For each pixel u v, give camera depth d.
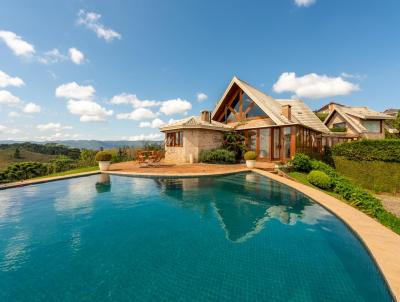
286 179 13.84
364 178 16.09
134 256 5.38
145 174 15.05
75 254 5.49
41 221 7.69
